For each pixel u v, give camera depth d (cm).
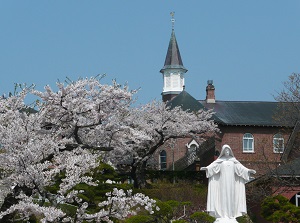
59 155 3750
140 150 7775
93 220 3647
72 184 3438
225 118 11000
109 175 5066
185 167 10581
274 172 6625
